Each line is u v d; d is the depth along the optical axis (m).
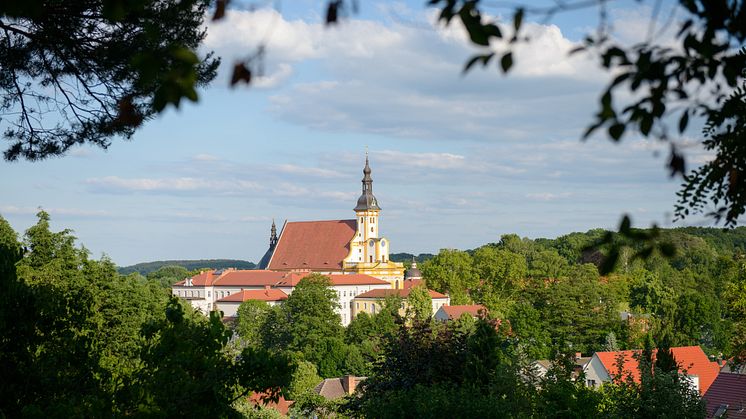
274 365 16.22
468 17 4.65
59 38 17.61
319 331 114.38
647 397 25.62
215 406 15.34
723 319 110.25
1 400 14.97
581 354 104.06
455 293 171.62
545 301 110.50
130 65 4.68
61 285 35.28
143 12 16.02
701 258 152.38
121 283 39.94
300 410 47.84
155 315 40.44
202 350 16.06
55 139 19.34
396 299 140.75
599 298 112.06
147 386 14.52
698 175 7.19
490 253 176.25
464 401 22.95
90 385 16.22
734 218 7.15
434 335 30.59
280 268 192.50
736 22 5.52
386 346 29.41
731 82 5.91
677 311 109.25
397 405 23.38
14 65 18.34
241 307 137.12
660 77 5.48
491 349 28.55
